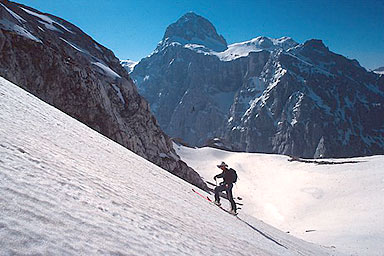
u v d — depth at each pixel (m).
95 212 2.40
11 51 16.48
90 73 24.81
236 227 6.68
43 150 3.66
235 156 82.81
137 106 32.09
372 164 58.94
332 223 33.72
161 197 5.11
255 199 53.28
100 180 3.76
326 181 54.44
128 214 2.89
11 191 1.91
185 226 3.81
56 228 1.74
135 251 2.02
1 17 17.72
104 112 23.97
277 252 6.01
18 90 8.46
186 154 83.00
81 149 5.52
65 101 20.30
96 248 1.76
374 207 36.28
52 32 26.64
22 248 1.34
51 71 19.36
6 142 3.08
